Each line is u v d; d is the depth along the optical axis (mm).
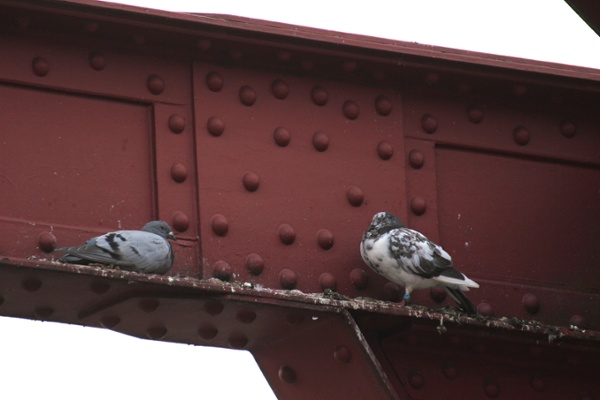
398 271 14352
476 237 15516
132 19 13969
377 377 13633
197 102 14484
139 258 13375
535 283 15602
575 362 14922
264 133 14703
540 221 15852
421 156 15422
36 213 13633
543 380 14977
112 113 14227
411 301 14891
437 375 14547
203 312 13656
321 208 14711
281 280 14297
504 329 14211
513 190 15828
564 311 15617
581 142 16234
